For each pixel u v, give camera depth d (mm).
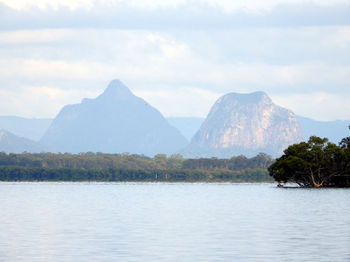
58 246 66875
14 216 109875
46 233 80000
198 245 67938
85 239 73500
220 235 77938
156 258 58719
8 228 86438
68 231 82812
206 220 101812
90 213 119688
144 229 85938
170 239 73688
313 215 111125
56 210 129000
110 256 59844
